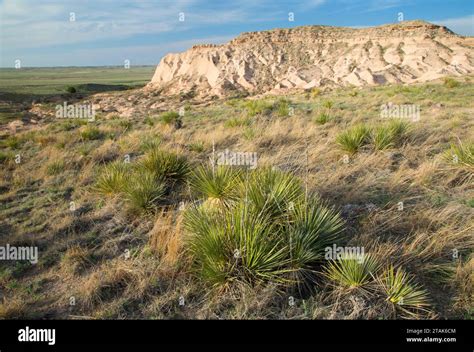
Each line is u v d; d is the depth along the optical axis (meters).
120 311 4.32
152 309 4.29
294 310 4.05
